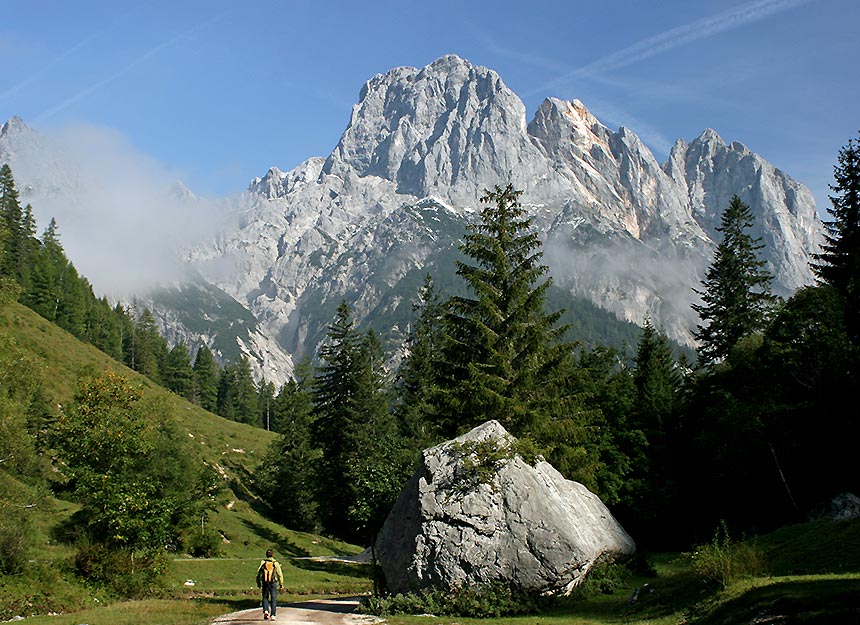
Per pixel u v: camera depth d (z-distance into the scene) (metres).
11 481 32.62
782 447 38.88
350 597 33.06
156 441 42.22
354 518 47.53
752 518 44.03
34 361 36.06
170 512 37.06
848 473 37.41
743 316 55.56
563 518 24.34
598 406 49.69
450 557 23.94
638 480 47.66
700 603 18.69
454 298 40.41
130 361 140.75
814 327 40.19
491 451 25.02
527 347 37.03
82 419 37.00
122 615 25.73
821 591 15.62
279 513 75.25
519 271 39.59
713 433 43.88
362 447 64.38
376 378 71.81
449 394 36.44
